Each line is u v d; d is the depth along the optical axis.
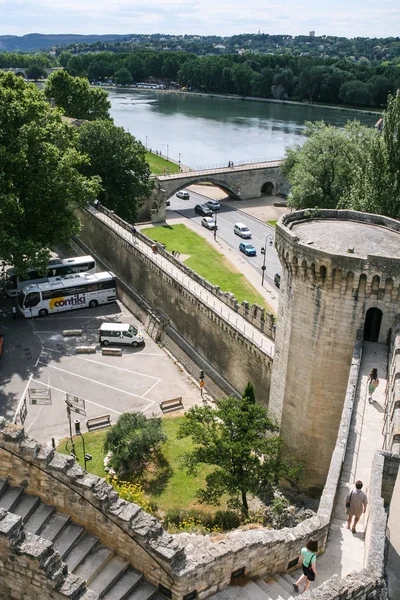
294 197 103.62
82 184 82.69
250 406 47.09
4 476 27.25
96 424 59.25
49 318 83.19
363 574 20.58
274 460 46.22
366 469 31.73
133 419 55.38
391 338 42.75
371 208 68.69
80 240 112.12
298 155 114.06
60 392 65.00
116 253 95.00
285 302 47.38
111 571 24.20
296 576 25.50
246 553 23.97
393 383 35.06
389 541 23.84
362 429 35.28
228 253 110.81
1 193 70.50
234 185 151.88
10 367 69.50
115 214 104.25
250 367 59.94
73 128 93.06
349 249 42.81
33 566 21.30
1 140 74.81
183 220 133.25
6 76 88.19
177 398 63.12
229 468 45.28
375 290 42.09
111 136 106.62
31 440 26.64
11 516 22.11
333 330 44.25
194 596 23.23
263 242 119.00
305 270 43.78
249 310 63.75
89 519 25.67
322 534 26.02
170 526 40.69
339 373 45.25
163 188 138.50
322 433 47.59
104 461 53.25
